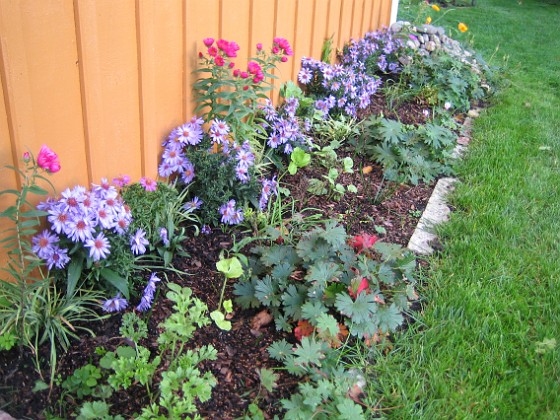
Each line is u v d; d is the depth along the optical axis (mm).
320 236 2525
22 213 1949
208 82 2980
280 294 2453
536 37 8562
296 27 3973
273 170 3484
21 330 2064
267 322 2420
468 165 3977
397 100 4668
